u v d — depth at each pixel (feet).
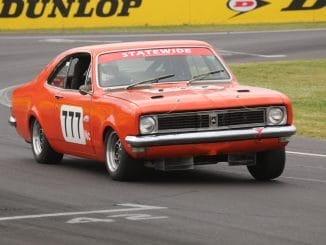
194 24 358.84
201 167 113.09
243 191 94.48
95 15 356.59
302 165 115.03
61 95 111.14
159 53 107.96
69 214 82.58
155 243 70.44
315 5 357.61
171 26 356.79
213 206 85.81
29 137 120.57
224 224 77.20
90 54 108.88
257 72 244.42
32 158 122.72
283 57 274.98
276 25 354.95
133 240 71.51
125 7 358.23
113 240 71.67
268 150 100.32
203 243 70.18
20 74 248.32
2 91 219.20
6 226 77.82
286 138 99.55
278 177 104.78
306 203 87.15
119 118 98.02
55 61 116.06
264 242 70.23
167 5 358.02
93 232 74.64
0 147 134.41
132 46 108.99
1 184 101.14
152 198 90.63
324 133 149.79
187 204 86.99
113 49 108.47
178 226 76.48
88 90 105.91
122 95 101.14
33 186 99.45
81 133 106.52
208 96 98.53
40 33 341.21
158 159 98.17
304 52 284.20
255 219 79.20
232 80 107.76
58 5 355.97
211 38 320.09
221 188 96.63
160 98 98.02
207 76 106.93
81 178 104.73
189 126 96.84
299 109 183.01
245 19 358.23
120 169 100.01
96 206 86.53
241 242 70.33
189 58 108.17
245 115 98.17
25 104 120.16
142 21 357.61
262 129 98.02
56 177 105.81
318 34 325.01
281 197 90.58
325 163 116.88
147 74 106.11
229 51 289.94
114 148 101.50
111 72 106.01
